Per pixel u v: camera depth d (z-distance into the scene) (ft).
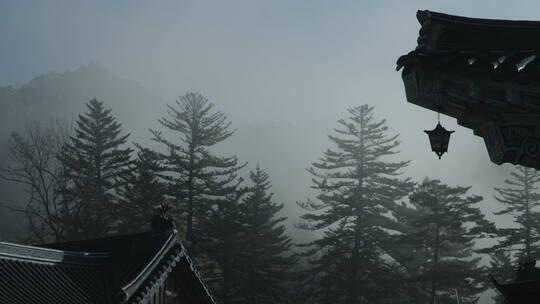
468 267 212.23
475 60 22.74
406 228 234.17
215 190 231.91
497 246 228.84
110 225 224.12
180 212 210.38
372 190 241.76
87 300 85.46
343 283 222.48
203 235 228.02
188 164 234.79
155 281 91.09
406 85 25.45
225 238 223.71
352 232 231.71
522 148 23.31
